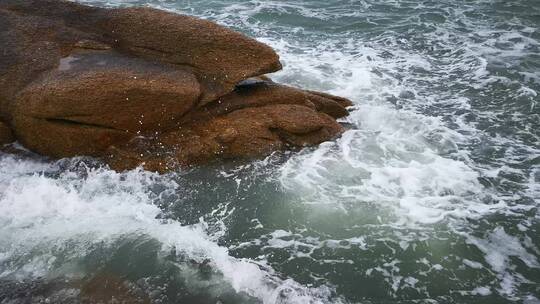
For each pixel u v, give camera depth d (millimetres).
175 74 8867
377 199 7832
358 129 9688
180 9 16156
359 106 10359
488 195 7914
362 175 8359
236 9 16078
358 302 6164
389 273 6586
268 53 9289
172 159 8281
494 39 13781
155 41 9383
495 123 9930
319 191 8008
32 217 7363
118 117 8320
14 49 8969
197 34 9266
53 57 8953
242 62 9195
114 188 7938
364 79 11586
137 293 6133
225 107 9047
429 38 13953
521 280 6453
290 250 6945
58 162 8391
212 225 7363
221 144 8477
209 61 9203
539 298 6176
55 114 8133
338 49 13320
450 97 10914
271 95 9430
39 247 6793
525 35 13977
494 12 15711
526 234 7160
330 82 11430
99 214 7434
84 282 6254
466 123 9930
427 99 10836
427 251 6906
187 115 8773
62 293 6074
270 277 6488
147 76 8602
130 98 8289
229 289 6258
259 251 6926
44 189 7809
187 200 7793
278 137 8906
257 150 8602
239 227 7348
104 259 6617
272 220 7477
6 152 8492
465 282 6441
